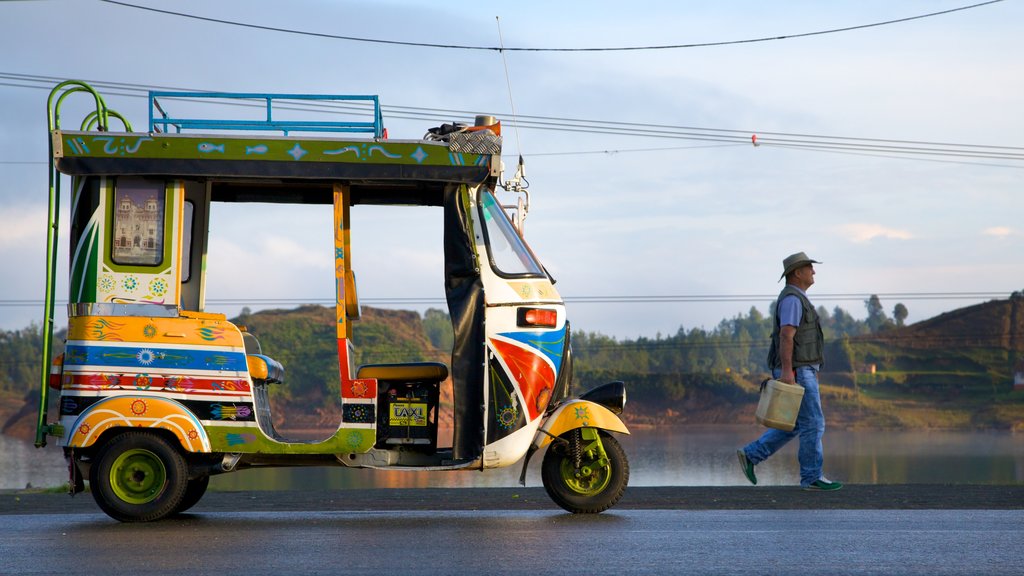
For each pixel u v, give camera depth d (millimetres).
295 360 84875
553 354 10680
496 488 14320
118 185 10547
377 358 92500
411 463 10641
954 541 8336
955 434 198375
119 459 10102
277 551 7980
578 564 7340
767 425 12812
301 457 10516
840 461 121000
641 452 130000
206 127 10812
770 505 11234
